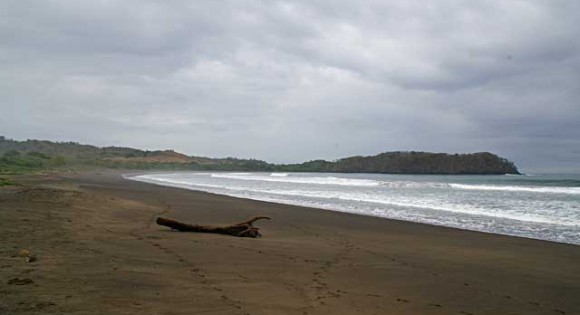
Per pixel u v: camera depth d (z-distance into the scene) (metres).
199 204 24.73
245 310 6.09
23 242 10.16
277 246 11.84
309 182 59.16
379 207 24.80
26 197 20.36
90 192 28.58
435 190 41.34
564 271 9.70
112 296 6.40
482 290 7.90
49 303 5.89
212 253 10.33
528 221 18.95
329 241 13.17
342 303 6.73
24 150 162.88
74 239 11.03
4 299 5.99
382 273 8.98
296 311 6.19
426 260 10.57
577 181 60.09
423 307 6.74
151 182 52.88
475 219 19.52
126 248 10.33
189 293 6.81
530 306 7.03
